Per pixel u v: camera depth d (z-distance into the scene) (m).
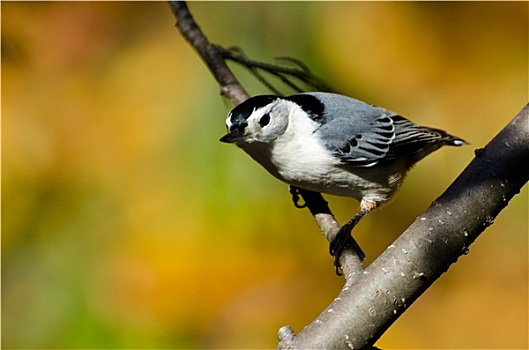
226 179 7.09
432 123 7.87
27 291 7.20
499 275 8.25
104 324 7.03
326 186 6.68
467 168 4.70
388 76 7.64
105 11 7.74
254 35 7.26
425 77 7.80
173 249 7.27
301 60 7.29
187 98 7.15
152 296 7.24
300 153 6.45
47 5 7.89
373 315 4.17
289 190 7.19
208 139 7.08
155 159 7.20
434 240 4.37
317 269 7.65
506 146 4.70
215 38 7.25
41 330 6.98
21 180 7.59
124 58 7.55
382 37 7.62
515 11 7.95
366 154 6.61
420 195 8.04
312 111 6.57
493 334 8.01
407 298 4.24
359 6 7.55
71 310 7.05
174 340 7.18
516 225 8.25
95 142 7.51
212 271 7.39
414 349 8.00
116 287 7.24
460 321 8.12
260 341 7.46
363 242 8.23
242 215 7.18
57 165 7.52
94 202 7.46
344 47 7.40
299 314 7.55
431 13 7.85
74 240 7.37
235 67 7.27
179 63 7.29
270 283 7.57
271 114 6.29
